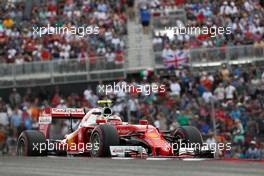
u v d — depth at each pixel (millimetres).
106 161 38344
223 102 86625
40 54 106250
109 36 108062
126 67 100312
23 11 115625
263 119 75312
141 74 99438
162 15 109875
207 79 91250
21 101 97812
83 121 51594
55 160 41688
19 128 89000
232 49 96938
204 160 36000
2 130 87625
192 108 83500
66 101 96000
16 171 33344
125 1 118312
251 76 92312
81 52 105875
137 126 47062
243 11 109125
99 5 115875
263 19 108125
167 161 35938
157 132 46250
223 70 92062
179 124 80188
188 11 110312
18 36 109875
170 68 97938
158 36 103375
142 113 86688
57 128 71750
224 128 78250
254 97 88000
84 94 95125
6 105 90812
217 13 108812
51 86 101375
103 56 104250
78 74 101062
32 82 101688
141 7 115812
